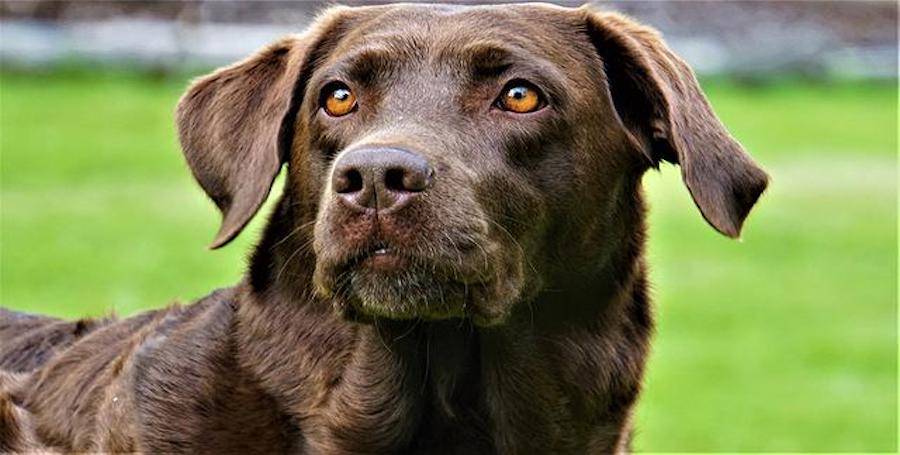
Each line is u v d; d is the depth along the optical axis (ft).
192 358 23.47
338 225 19.84
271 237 23.30
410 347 22.38
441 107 21.48
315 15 24.68
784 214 77.20
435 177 20.01
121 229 64.75
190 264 58.44
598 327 23.11
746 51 124.16
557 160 21.99
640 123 23.34
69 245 61.36
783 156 93.81
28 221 65.92
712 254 67.97
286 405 22.90
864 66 126.62
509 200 21.39
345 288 20.13
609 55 23.22
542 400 22.86
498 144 21.45
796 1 128.47
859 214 77.30
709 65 122.52
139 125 90.38
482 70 21.84
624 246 23.27
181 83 105.91
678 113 22.39
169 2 112.57
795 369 50.52
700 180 22.12
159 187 74.49
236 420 23.00
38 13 111.45
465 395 22.95
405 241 19.67
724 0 126.41
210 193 23.47
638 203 23.52
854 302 59.52
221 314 23.77
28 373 26.48
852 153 95.35
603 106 22.74
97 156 81.15
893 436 43.68
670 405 46.65
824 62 125.49
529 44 22.22
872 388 48.57
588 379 23.06
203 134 23.66
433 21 22.54
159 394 23.30
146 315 25.75
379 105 21.71
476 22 22.44
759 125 104.73
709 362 51.01
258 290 23.27
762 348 52.70
